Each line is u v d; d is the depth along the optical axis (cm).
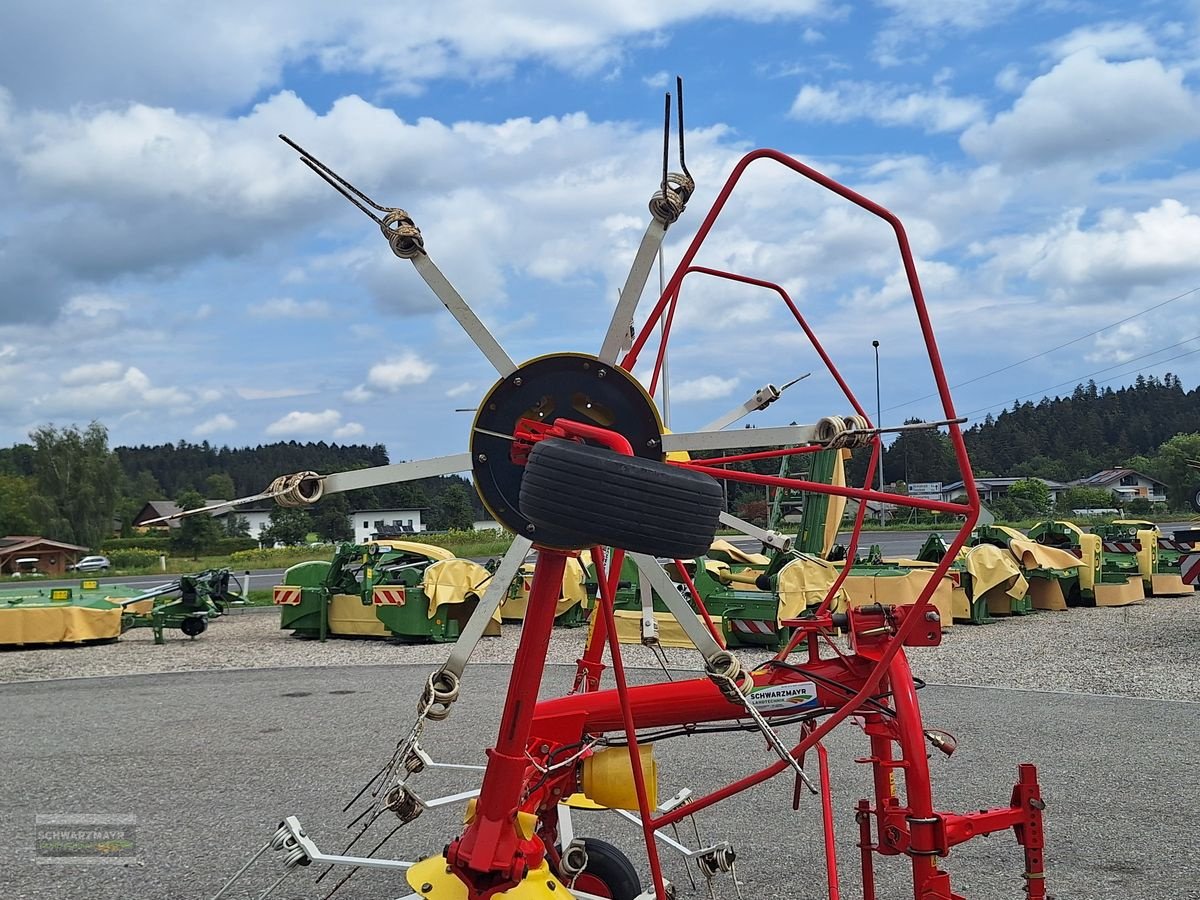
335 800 634
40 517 7544
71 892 477
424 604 1438
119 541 7131
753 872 500
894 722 343
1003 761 720
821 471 750
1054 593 1752
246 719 908
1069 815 590
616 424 267
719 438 261
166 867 511
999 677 1098
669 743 787
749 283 353
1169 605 1833
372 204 265
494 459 267
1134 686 1032
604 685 1043
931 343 278
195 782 680
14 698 1037
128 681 1150
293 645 1457
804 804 621
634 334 355
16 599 1512
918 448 8825
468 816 363
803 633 366
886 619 352
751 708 275
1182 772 687
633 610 1351
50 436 7838
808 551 1045
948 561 283
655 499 232
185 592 1512
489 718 899
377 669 1223
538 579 285
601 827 581
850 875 497
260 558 4403
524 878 300
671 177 273
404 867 320
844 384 346
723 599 1281
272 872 505
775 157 282
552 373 268
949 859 523
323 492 269
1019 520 6266
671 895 394
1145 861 512
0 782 682
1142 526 2175
